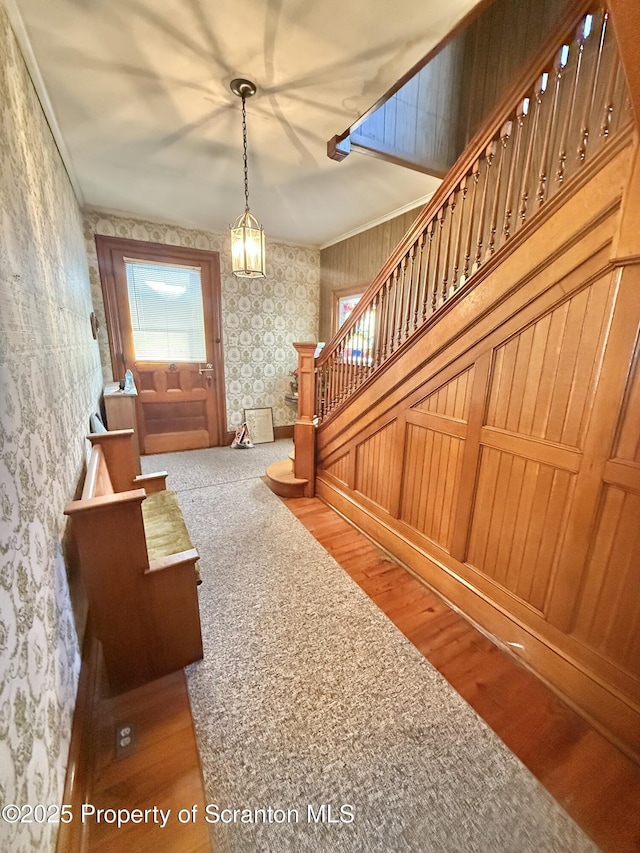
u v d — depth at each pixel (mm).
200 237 3971
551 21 2070
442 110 2553
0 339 793
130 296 3777
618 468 1132
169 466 3771
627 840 945
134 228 3625
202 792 1025
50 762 833
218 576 1992
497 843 937
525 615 1465
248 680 1375
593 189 1105
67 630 1123
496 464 1543
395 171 2674
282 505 2895
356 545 2328
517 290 1367
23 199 1196
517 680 1398
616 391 1118
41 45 1469
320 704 1289
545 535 1370
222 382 4434
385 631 1626
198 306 4145
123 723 1200
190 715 1236
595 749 1163
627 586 1146
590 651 1253
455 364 1679
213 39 1479
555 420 1303
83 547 1148
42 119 1755
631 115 978
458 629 1649
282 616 1706
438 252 1749
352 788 1048
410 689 1353
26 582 811
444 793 1039
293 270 4594
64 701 1002
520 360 1401
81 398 2045
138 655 1314
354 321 2418
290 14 1367
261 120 2031
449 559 1813
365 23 1411
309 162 2516
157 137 2191
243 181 2820
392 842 937
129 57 1565
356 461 2521
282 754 1130
